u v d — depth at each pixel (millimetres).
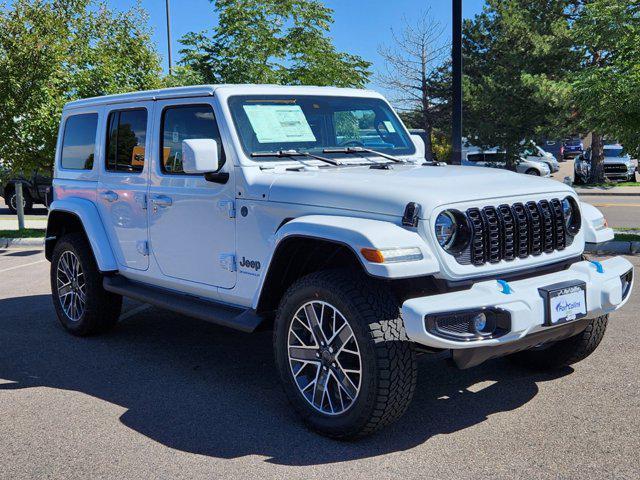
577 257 4355
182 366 5250
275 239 3996
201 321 6656
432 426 3992
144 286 5559
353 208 3850
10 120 13070
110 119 5746
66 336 6184
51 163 13828
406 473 3410
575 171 26453
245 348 5715
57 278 6293
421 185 3865
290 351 4008
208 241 4742
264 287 4184
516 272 3971
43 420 4215
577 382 4613
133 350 5707
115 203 5625
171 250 5090
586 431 3836
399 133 5504
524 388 4551
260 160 4531
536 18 25688
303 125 4867
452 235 3676
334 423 3775
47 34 13297
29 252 11781
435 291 3770
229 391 4680
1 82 12750
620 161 26078
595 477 3303
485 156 28641
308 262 4227
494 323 3523
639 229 12109
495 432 3871
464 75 27156
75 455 3713
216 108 4625
